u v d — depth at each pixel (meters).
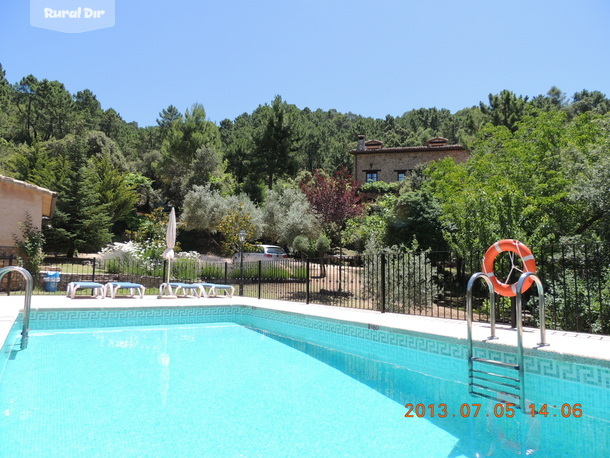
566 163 13.20
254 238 23.06
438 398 4.12
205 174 32.34
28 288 6.32
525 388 4.46
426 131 61.28
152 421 3.37
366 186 30.34
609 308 7.34
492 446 2.92
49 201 15.30
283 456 2.71
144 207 35.31
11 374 4.76
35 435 2.99
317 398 4.09
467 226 11.71
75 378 4.67
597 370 4.04
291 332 8.39
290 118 34.94
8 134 49.78
